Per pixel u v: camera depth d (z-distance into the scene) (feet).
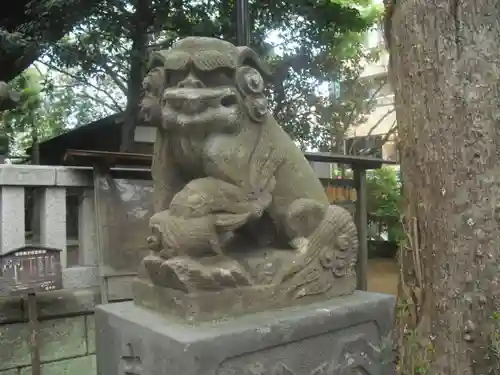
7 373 8.61
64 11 17.15
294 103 22.07
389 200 26.07
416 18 9.53
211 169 5.84
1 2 19.31
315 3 18.81
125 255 10.21
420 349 9.50
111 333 6.15
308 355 5.93
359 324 6.53
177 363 4.92
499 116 8.91
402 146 10.02
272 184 6.28
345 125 25.25
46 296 9.28
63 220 9.77
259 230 6.72
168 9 17.61
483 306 8.75
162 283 5.98
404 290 10.07
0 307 8.67
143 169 10.98
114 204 10.25
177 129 5.90
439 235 9.18
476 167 8.87
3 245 9.01
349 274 7.01
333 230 6.82
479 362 8.73
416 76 9.53
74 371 9.41
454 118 9.01
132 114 18.95
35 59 19.43
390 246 26.45
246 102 6.17
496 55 9.01
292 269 6.32
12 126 29.78
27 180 9.27
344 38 23.11
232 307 5.72
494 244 8.80
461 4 9.08
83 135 23.04
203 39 5.99
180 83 5.89
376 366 6.65
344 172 26.81
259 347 5.40
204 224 5.63
